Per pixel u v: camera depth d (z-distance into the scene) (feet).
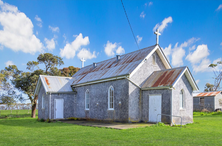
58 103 78.43
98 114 71.05
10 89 110.11
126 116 59.41
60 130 46.93
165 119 55.31
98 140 33.24
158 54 69.05
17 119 92.32
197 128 49.03
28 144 31.22
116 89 64.34
